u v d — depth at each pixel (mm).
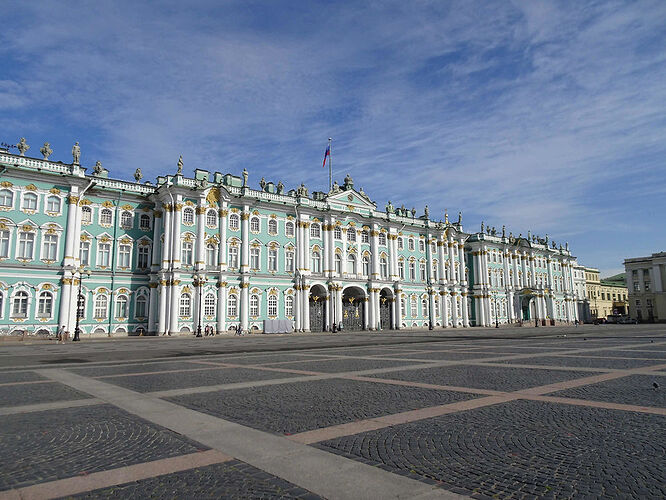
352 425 10227
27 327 52281
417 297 88188
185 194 62938
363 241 81375
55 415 11492
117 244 61281
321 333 68750
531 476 7176
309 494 6590
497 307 104750
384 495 6520
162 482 7117
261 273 68688
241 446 8812
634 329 67938
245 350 32875
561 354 25766
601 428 9734
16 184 53312
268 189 73688
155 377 18109
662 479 6988
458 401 12562
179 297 61188
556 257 126500
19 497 6633
